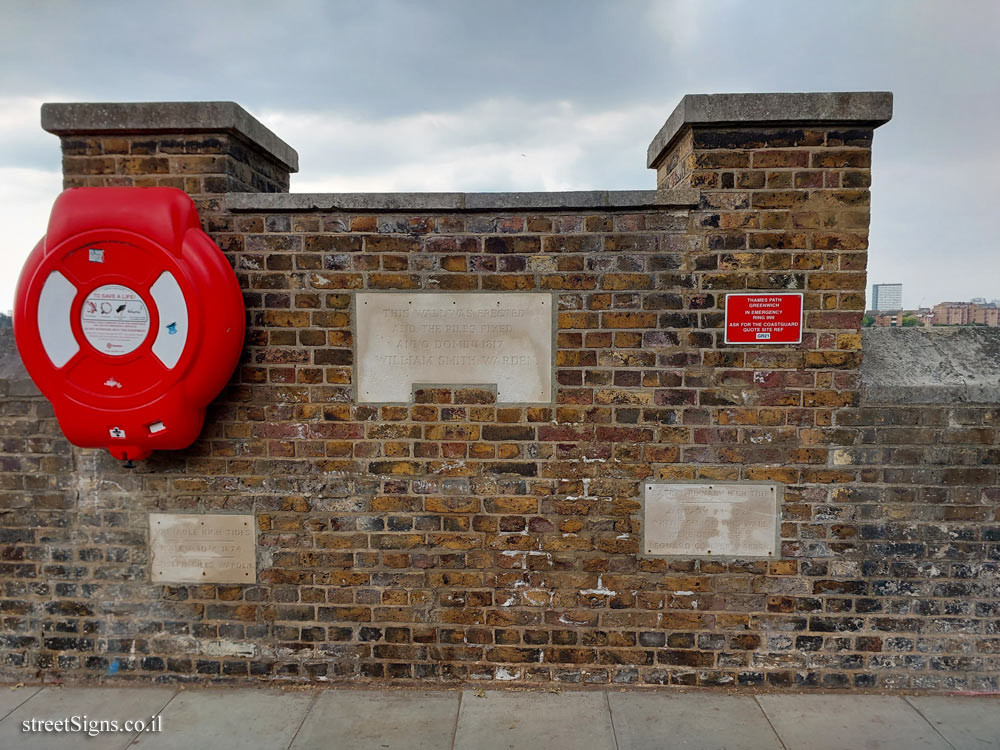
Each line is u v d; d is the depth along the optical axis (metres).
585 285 2.98
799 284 2.94
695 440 3.01
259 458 3.11
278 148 3.55
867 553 3.01
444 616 3.11
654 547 3.05
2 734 2.74
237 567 3.15
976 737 2.68
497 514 3.08
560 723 2.78
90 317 2.75
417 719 2.83
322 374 3.07
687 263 2.96
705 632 3.06
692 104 2.85
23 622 3.22
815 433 2.98
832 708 2.90
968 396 2.94
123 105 2.97
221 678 3.17
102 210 2.71
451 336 3.03
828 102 2.82
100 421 2.80
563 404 3.03
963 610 3.01
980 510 2.98
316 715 2.87
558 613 3.09
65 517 3.17
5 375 3.15
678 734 2.70
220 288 2.79
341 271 3.03
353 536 3.11
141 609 3.19
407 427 3.07
